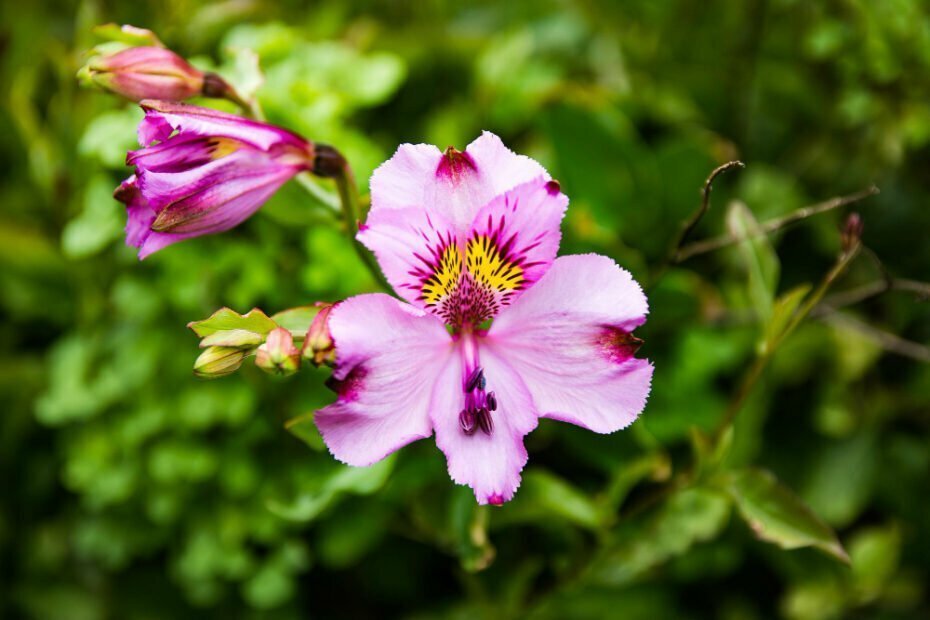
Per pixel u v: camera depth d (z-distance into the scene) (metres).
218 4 0.39
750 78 0.40
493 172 0.28
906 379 0.39
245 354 0.28
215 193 0.28
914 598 0.39
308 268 0.36
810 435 0.39
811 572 0.38
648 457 0.34
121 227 0.36
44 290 0.40
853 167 0.39
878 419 0.39
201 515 0.38
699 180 0.38
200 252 0.36
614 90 0.41
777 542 0.31
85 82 0.30
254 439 0.37
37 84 0.41
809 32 0.40
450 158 0.27
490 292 0.29
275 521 0.37
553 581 0.37
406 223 0.28
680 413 0.37
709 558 0.38
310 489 0.35
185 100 0.31
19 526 0.42
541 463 0.37
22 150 0.42
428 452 0.33
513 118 0.41
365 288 0.36
